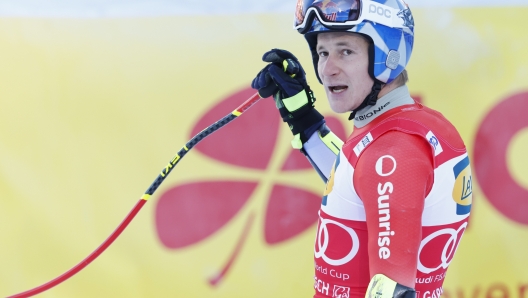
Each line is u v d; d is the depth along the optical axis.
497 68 11.13
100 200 10.92
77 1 10.79
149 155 10.96
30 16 10.73
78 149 10.86
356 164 4.98
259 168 11.17
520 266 11.28
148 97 10.92
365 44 5.18
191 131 10.99
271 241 11.23
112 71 10.87
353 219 5.12
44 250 10.88
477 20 11.10
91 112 10.85
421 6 11.06
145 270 11.09
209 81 11.00
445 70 11.11
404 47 5.32
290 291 11.26
